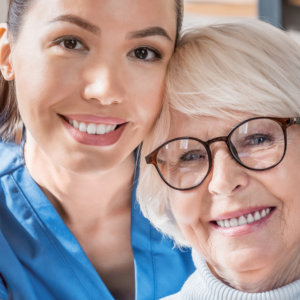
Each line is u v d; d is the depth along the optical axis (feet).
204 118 3.64
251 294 3.60
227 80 3.61
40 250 4.56
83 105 3.77
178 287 4.96
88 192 4.56
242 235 3.61
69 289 4.66
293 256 3.67
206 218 3.72
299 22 8.30
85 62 3.69
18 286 4.53
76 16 3.53
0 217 4.58
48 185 4.61
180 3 3.97
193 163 3.67
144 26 3.61
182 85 3.72
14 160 4.76
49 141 4.01
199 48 3.82
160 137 3.88
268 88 3.56
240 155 3.53
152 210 4.18
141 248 4.85
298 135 3.58
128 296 5.16
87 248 4.88
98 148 3.92
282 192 3.55
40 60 3.74
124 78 3.72
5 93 4.81
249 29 3.81
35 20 3.73
